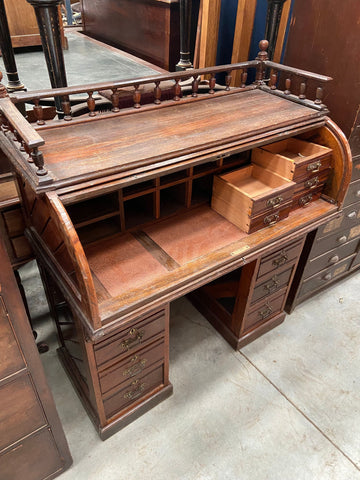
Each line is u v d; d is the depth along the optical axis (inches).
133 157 47.5
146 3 97.0
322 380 80.4
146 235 63.9
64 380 78.2
